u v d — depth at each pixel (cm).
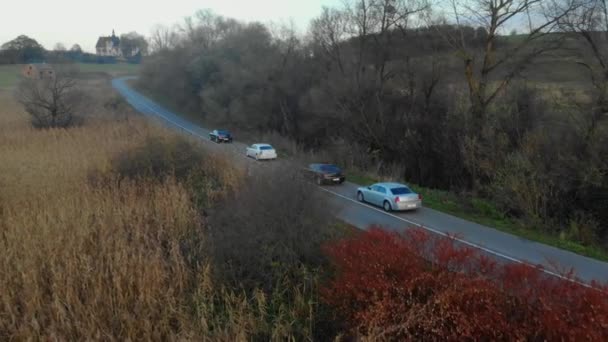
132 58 15938
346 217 1750
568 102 1952
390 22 3206
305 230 1148
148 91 8575
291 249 1126
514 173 1791
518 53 2417
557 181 1708
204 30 7794
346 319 869
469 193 2089
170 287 972
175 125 5400
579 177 1681
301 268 1112
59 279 953
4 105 5794
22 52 10925
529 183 1736
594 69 1916
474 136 2195
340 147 3069
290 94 4275
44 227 1214
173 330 887
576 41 2109
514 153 1892
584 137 1767
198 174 2020
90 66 13012
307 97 3912
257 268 1090
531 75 2381
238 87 4778
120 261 1041
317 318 946
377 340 755
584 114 1834
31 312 873
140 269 1005
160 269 1048
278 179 1219
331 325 923
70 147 2653
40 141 2973
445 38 2598
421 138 2802
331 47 3847
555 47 2188
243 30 5884
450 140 2520
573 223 1536
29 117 4694
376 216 1788
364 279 814
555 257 1292
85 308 909
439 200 2047
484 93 2428
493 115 2208
